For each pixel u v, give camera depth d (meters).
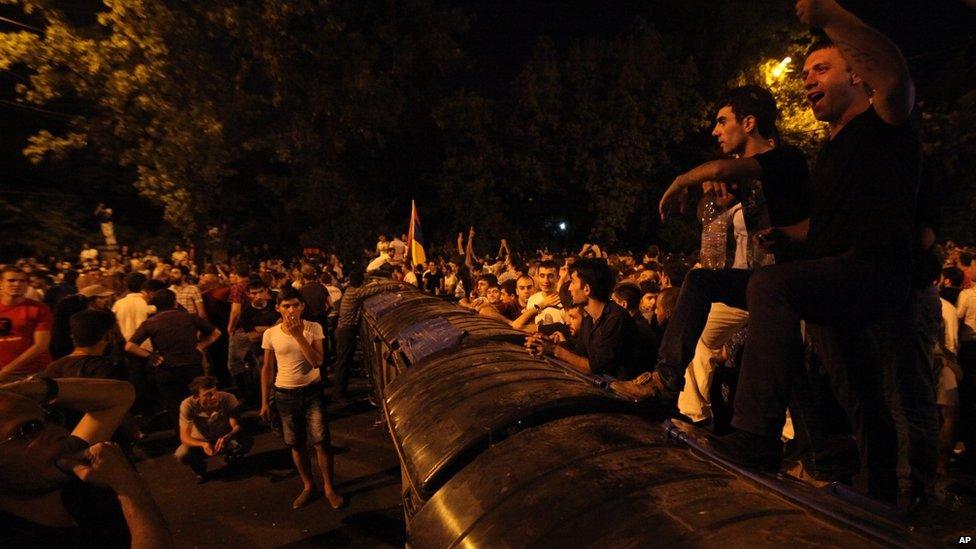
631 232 32.16
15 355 5.68
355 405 9.09
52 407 1.69
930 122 20.92
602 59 28.08
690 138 30.38
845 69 1.84
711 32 30.69
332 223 25.28
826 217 1.83
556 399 2.31
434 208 27.78
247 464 6.88
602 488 1.56
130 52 13.66
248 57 17.08
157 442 7.59
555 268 5.78
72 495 1.58
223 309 10.13
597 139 26.98
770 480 1.53
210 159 15.12
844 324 1.76
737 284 2.09
